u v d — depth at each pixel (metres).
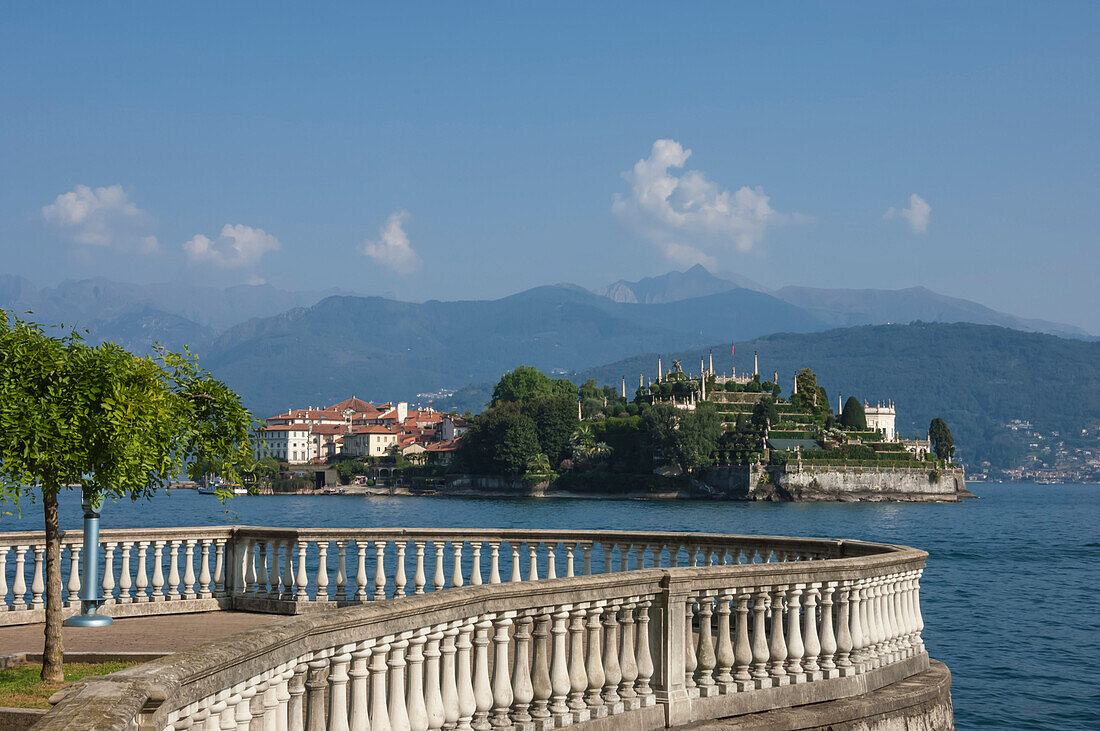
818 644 14.90
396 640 10.10
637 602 12.95
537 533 21.31
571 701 12.11
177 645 18.34
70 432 15.61
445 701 10.79
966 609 69.62
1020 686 42.69
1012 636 56.66
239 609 23.08
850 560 15.45
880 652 16.17
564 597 11.92
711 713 13.50
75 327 16.61
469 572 52.53
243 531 23.06
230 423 18.50
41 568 21.95
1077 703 39.50
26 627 21.16
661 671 13.14
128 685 6.53
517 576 21.53
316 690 9.39
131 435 15.98
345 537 22.39
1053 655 50.16
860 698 15.18
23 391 15.64
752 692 13.95
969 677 44.59
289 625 8.84
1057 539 156.00
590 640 12.34
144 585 22.48
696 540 20.28
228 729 8.04
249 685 8.28
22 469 15.53
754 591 14.17
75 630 20.22
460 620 10.90
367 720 9.84
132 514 197.75
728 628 13.83
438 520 199.50
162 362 18.12
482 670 11.27
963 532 177.62
